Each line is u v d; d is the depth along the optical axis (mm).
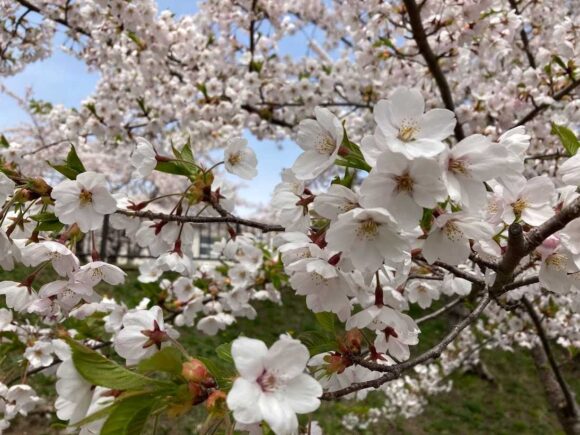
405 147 1143
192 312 3742
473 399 8672
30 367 3213
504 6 4805
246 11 5758
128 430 958
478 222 1309
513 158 1240
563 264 1516
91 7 4656
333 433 6590
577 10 5637
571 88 4000
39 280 6410
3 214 1654
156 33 4984
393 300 1778
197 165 1956
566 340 5430
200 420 5758
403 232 1333
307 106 5836
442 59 4727
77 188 1677
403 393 7605
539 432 7695
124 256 10070
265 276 4148
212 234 13297
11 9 4605
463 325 1628
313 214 1589
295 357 1062
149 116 5797
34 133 9820
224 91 5844
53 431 5438
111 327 3016
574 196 1517
